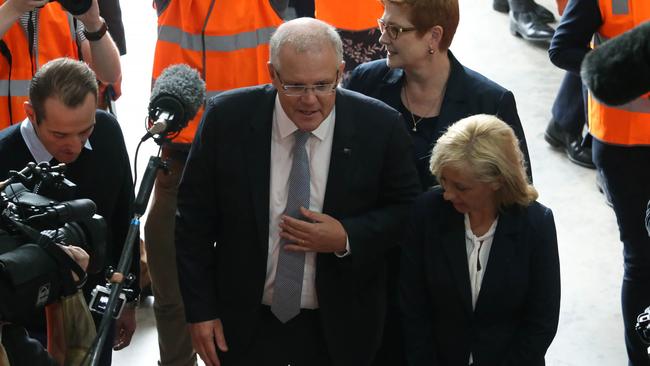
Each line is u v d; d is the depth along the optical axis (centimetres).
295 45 329
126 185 386
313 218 354
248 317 373
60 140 344
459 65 414
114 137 378
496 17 1012
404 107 419
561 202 702
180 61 487
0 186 300
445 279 365
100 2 512
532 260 360
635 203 489
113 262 396
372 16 545
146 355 540
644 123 477
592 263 633
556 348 554
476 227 362
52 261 285
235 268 370
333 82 337
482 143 341
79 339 324
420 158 413
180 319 502
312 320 376
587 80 243
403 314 378
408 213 371
